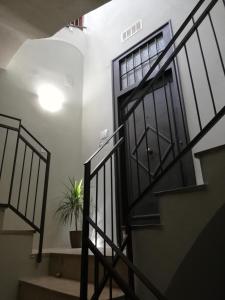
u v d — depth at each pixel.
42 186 3.80
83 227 1.82
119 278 1.48
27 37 2.97
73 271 2.44
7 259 2.40
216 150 1.61
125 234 2.00
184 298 1.70
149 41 4.04
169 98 3.45
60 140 4.28
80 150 4.53
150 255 1.80
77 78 4.97
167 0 3.96
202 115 3.01
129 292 1.40
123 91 4.10
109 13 4.96
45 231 3.61
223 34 3.07
